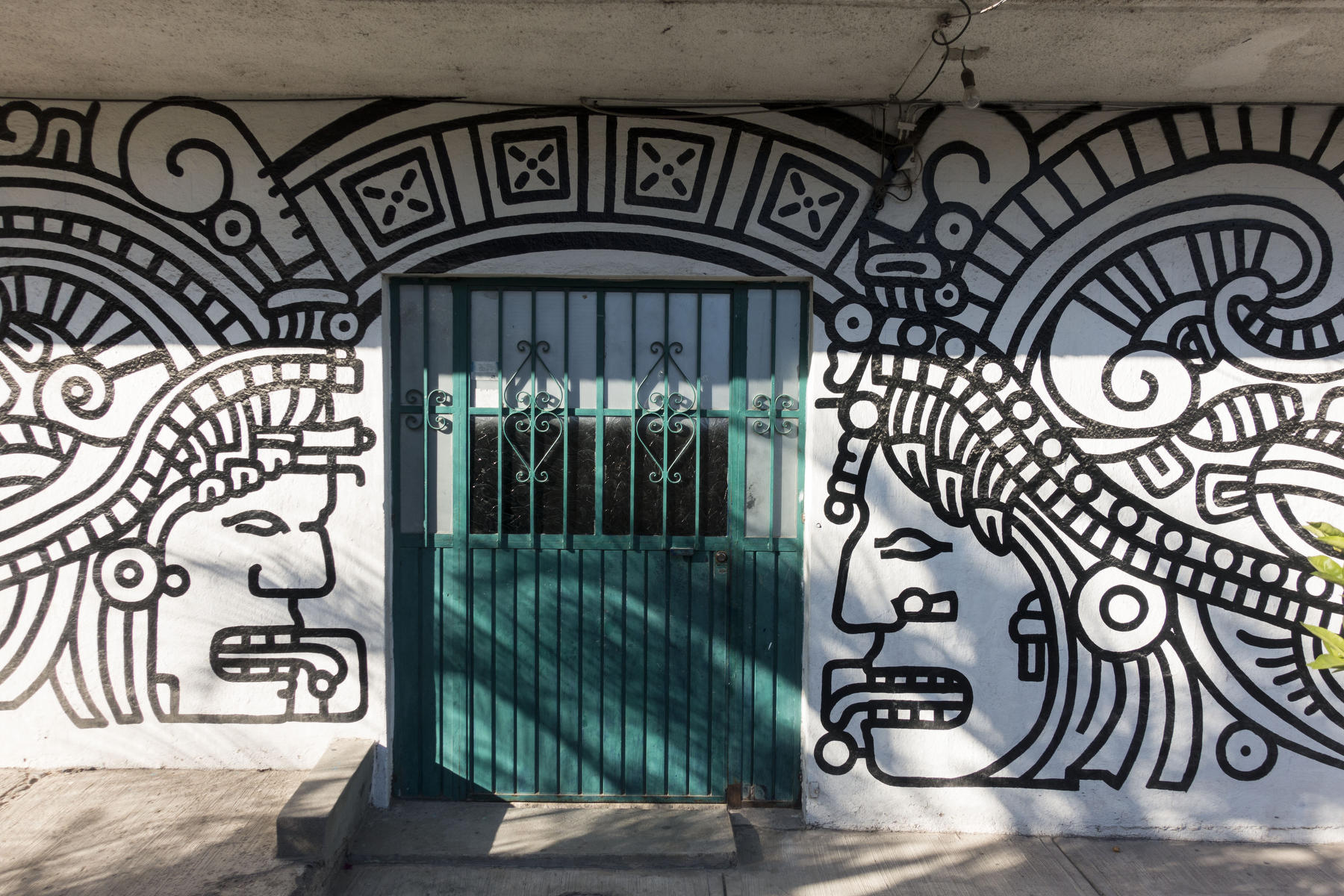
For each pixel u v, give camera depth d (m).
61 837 3.08
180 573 3.57
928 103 3.50
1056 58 3.07
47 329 3.53
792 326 3.71
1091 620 3.62
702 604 3.75
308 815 3.03
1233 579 3.61
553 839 3.44
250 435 3.56
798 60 3.11
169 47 3.02
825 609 3.62
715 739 3.77
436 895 3.13
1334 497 3.58
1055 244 3.56
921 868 3.39
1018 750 3.64
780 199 3.57
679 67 3.18
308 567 3.58
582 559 3.74
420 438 3.71
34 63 3.15
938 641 3.63
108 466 3.55
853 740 3.64
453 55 3.10
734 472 3.73
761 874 3.32
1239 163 3.52
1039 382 3.59
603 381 3.72
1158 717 3.63
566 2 2.71
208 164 3.51
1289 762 3.62
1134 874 3.37
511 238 3.56
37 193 3.50
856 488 3.61
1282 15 2.72
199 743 3.59
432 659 3.73
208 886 2.84
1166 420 3.59
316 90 3.42
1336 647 3.05
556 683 3.75
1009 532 3.61
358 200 3.54
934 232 3.57
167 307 3.54
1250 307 3.55
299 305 3.55
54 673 3.57
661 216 3.57
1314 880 3.35
